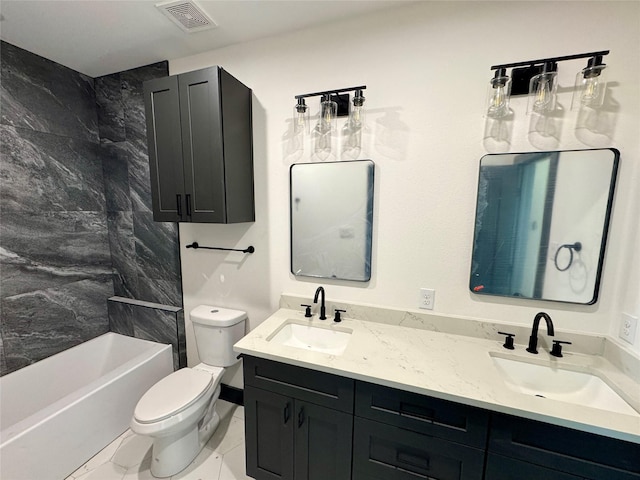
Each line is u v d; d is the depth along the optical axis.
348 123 1.52
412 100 1.40
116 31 1.57
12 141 1.72
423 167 1.42
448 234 1.42
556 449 0.92
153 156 1.63
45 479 1.41
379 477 1.16
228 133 1.52
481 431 0.99
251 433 1.37
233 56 1.72
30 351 1.86
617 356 1.15
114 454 1.64
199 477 1.50
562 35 1.17
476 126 1.32
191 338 2.13
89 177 2.14
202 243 1.97
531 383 1.23
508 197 1.30
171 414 1.41
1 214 1.70
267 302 1.85
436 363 1.18
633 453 0.84
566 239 1.24
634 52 1.10
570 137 1.20
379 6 1.37
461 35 1.30
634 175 1.13
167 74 1.90
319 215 1.64
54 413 1.44
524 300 1.34
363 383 1.12
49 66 1.87
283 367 1.25
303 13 1.42
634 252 1.12
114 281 2.32
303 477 1.30
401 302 1.55
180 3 1.34
